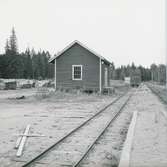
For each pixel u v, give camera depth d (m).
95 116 14.09
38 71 99.50
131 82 73.75
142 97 29.08
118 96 29.61
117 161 6.48
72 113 15.30
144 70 155.38
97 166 6.12
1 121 12.37
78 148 7.68
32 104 20.69
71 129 10.52
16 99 24.75
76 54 30.12
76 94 28.69
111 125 11.49
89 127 10.98
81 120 12.80
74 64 30.16
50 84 55.44
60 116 14.08
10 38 80.38
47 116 14.06
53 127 10.95
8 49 74.94
